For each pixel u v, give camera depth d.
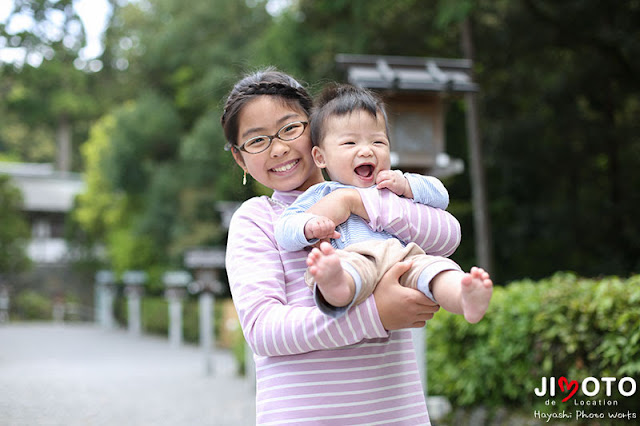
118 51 32.31
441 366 5.23
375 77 4.78
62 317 30.97
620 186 11.91
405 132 4.88
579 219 11.27
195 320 18.64
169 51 21.84
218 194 18.33
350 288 1.38
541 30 10.93
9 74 23.78
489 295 1.29
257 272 1.57
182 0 21.47
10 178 28.20
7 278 30.59
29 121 35.34
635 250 10.84
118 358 14.59
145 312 22.77
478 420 4.76
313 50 12.75
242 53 19.05
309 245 1.59
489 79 12.13
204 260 11.27
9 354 15.49
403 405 1.56
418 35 12.02
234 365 12.15
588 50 11.30
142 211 23.62
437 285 1.39
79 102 32.97
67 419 6.59
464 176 13.50
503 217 12.55
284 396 1.51
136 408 7.28
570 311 4.00
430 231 1.58
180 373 11.08
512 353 4.46
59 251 32.41
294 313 1.46
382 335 1.43
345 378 1.51
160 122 21.03
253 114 1.73
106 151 22.39
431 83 4.79
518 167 11.84
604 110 11.80
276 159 1.73
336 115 1.68
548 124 11.62
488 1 10.56
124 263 23.02
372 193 1.60
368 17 11.57
